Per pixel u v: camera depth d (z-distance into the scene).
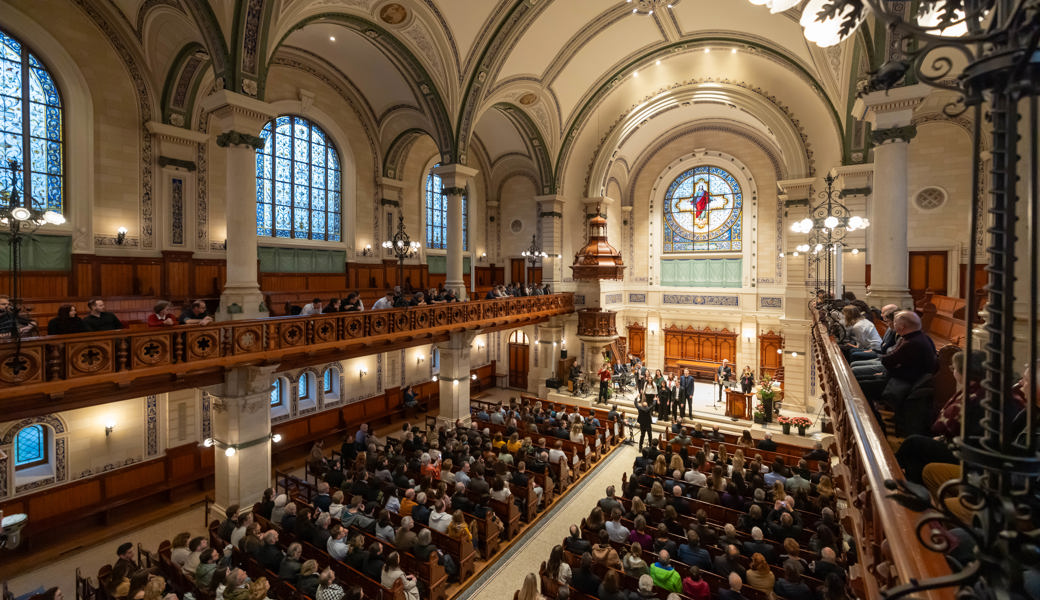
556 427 15.45
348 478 11.70
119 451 12.34
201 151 14.93
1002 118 1.62
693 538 8.38
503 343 25.52
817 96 16.97
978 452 1.56
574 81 19.75
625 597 7.26
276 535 8.59
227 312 10.66
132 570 7.45
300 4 11.49
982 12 1.79
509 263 25.95
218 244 15.42
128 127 13.45
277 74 16.83
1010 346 1.57
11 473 10.70
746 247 23.30
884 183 9.76
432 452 12.52
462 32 15.08
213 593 7.08
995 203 1.63
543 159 21.67
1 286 11.37
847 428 4.22
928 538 2.00
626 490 11.05
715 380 23.94
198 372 9.82
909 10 7.14
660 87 20.83
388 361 19.86
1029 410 1.53
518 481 11.78
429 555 8.55
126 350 8.48
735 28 16.64
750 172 23.14
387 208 21.00
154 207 14.00
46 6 11.92
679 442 13.42
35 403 7.65
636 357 24.91
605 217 24.59
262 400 11.12
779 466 11.45
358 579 8.08
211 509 11.72
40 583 9.58
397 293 14.41
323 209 18.84
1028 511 1.52
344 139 19.19
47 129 12.21
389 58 15.40
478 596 9.02
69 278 12.39
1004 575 1.48
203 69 14.06
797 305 19.52
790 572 7.26
